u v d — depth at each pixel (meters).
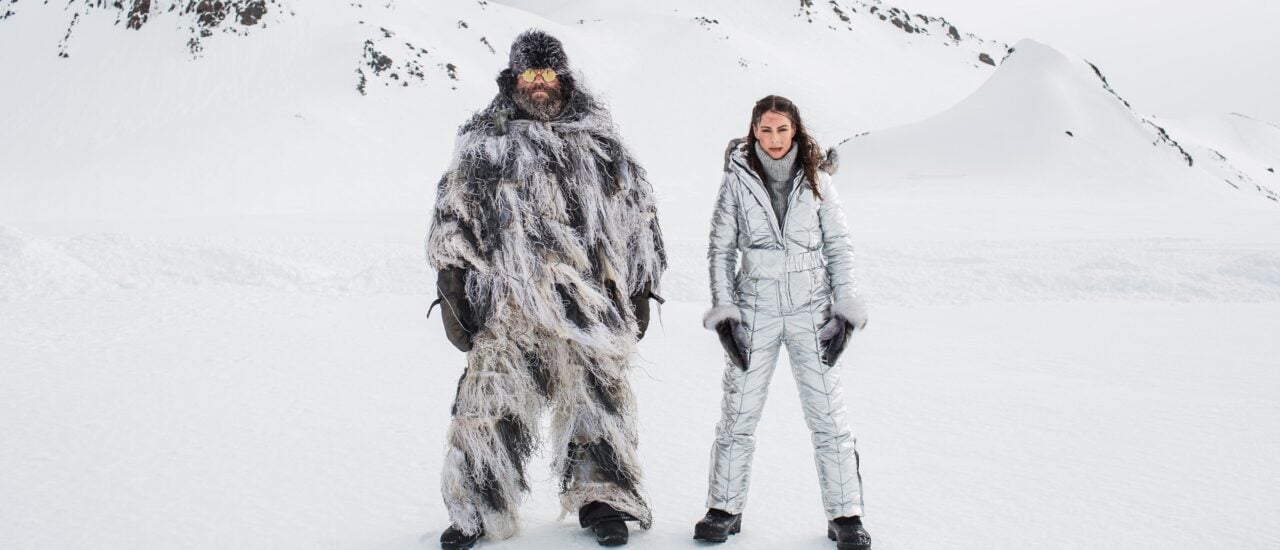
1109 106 74.12
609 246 3.37
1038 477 4.13
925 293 13.18
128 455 4.53
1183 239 21.66
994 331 9.37
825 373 3.31
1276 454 4.52
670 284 13.58
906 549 3.25
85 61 118.75
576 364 3.33
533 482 4.16
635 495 3.40
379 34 121.62
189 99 112.56
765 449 4.58
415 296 12.63
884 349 8.10
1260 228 27.69
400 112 111.56
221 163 95.12
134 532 3.47
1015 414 5.43
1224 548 3.25
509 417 3.31
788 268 3.29
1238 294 13.09
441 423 5.19
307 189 91.38
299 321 9.86
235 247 17.44
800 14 167.00
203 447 4.68
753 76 135.25
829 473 3.29
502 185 3.23
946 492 3.92
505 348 3.28
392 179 96.69
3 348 7.92
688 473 4.24
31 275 13.07
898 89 150.38
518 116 3.40
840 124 127.56
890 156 73.38
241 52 118.88
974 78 164.38
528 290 3.22
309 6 127.56
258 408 5.59
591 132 3.38
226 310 10.77
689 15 156.12
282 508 3.75
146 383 6.39
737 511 3.37
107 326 9.35
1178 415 5.39
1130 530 3.44
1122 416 5.37
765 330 3.31
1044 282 13.84
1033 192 62.81
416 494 3.93
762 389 3.37
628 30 150.50
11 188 87.56
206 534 3.45
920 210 43.28
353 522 3.58
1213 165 80.44
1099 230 27.23
